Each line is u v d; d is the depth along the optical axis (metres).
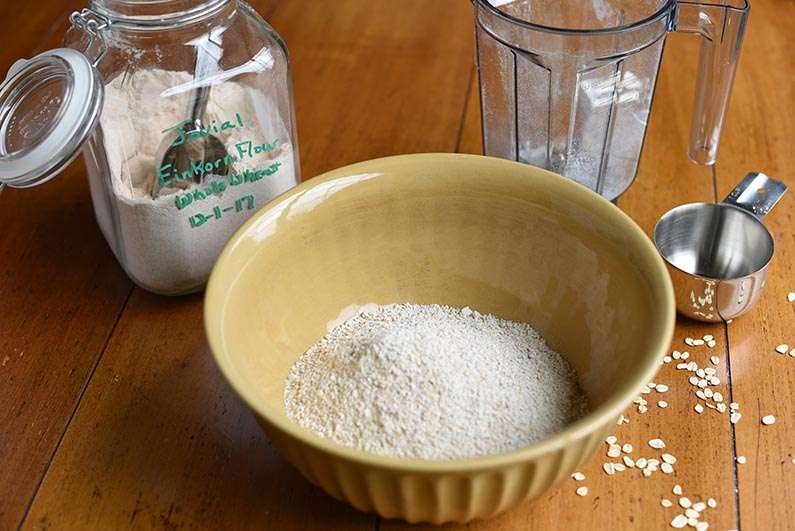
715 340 0.84
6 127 0.82
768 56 1.10
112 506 0.74
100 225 0.92
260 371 0.76
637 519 0.73
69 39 0.87
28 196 0.98
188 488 0.75
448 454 0.69
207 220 0.85
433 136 1.02
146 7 0.79
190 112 0.82
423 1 1.20
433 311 0.83
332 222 0.81
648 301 0.72
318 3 1.20
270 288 0.79
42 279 0.91
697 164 0.98
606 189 0.93
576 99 0.88
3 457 0.77
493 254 0.83
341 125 1.04
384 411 0.71
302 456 0.66
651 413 0.79
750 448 0.76
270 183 0.86
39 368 0.83
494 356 0.76
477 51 0.91
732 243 0.89
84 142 0.78
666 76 1.09
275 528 0.73
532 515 0.73
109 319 0.87
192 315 0.87
